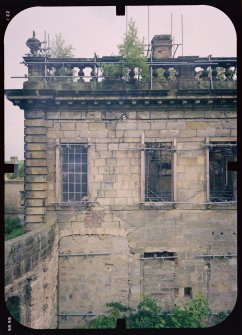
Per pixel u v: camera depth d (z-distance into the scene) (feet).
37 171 31.37
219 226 32.27
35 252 25.40
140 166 32.12
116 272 31.96
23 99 30.53
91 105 31.89
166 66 31.71
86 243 31.91
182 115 32.22
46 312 27.81
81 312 31.73
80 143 32.14
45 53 31.09
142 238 32.04
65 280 31.81
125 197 32.04
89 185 31.99
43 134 31.45
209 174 33.40
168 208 32.14
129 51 30.45
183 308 31.89
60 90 30.63
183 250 32.12
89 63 31.04
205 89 31.04
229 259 32.17
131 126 32.22
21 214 47.67
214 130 32.19
